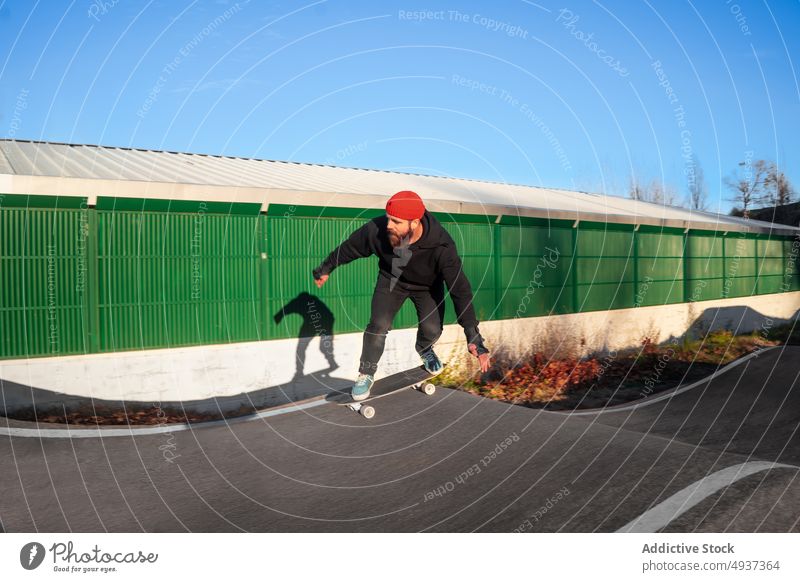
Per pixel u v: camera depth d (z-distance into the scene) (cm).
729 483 414
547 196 1808
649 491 411
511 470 458
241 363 1007
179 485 468
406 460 494
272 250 1042
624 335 1612
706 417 905
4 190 796
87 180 849
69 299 864
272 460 511
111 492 456
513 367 1273
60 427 641
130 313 910
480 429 543
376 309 495
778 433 805
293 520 411
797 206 2597
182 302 955
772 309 2264
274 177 1183
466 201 1241
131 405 905
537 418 562
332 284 1118
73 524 408
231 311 1002
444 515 407
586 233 1530
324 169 1530
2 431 626
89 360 874
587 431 524
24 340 835
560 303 1465
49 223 846
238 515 419
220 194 955
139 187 889
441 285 502
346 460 502
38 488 464
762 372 1197
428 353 527
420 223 445
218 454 532
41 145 1152
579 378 1195
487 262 1309
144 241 919
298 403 690
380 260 480
